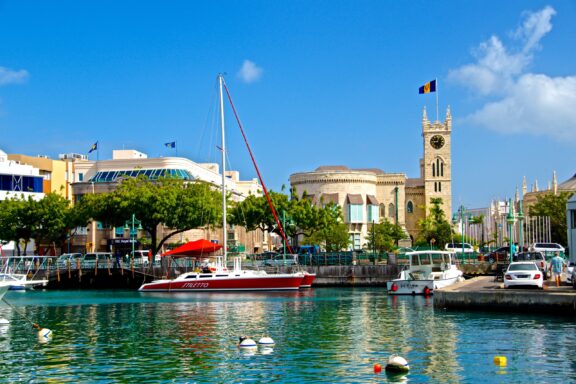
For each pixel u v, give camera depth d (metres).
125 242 107.19
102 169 118.06
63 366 28.70
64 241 97.88
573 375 25.66
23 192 105.81
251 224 102.12
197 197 87.56
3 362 29.62
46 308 54.22
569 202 84.50
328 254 87.25
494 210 182.62
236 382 25.47
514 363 27.89
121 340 35.69
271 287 69.88
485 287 51.31
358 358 29.62
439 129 172.75
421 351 30.95
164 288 70.81
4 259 84.81
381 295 65.38
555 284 50.38
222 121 76.75
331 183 160.25
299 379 25.77
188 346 33.53
